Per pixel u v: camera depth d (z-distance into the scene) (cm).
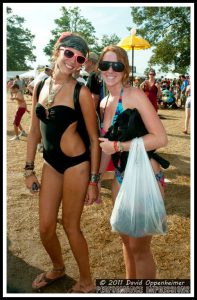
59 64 205
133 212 190
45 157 224
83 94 202
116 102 198
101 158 229
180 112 1437
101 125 212
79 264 234
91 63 340
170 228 333
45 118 209
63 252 294
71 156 212
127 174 190
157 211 190
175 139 788
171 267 271
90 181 216
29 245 303
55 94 206
